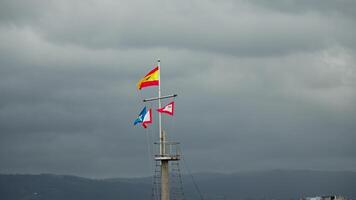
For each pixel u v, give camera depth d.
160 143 132.25
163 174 131.62
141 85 137.62
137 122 141.38
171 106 133.00
